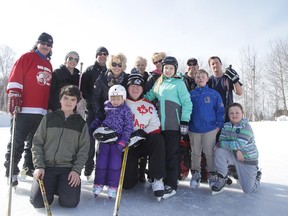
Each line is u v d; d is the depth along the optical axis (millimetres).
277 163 4871
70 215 2455
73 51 3967
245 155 3211
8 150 3184
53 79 3711
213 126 3484
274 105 34594
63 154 2707
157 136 3025
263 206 2781
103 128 2986
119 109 3119
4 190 3096
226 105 3949
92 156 3734
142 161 3705
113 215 2420
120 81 3465
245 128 3285
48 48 3510
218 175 3168
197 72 3674
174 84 3314
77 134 2805
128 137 2990
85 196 3010
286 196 3109
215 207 2744
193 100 3598
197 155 3541
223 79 4059
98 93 3473
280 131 10695
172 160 3113
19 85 3189
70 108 2834
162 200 2936
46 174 2654
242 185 3225
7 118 18844
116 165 2949
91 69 4066
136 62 4305
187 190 3338
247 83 32531
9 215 2227
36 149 2693
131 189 3348
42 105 3396
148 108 3248
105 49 4074
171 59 3375
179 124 3258
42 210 2541
